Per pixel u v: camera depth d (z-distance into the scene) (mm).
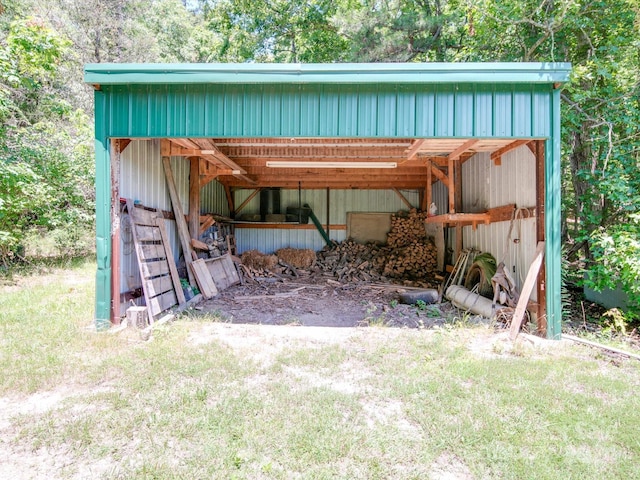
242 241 11406
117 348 3633
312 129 4289
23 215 7871
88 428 2287
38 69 6879
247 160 8086
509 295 5152
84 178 8336
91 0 12258
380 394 2799
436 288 7801
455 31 10695
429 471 1981
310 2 15234
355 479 1902
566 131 5746
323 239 11305
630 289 4598
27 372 3025
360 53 10664
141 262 4859
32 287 6309
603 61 5766
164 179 6262
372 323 4840
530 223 4910
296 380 3014
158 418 2408
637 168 5223
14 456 2066
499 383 2984
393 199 11266
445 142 5328
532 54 6801
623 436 2289
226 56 17469
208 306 5953
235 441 2189
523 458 2076
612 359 3592
